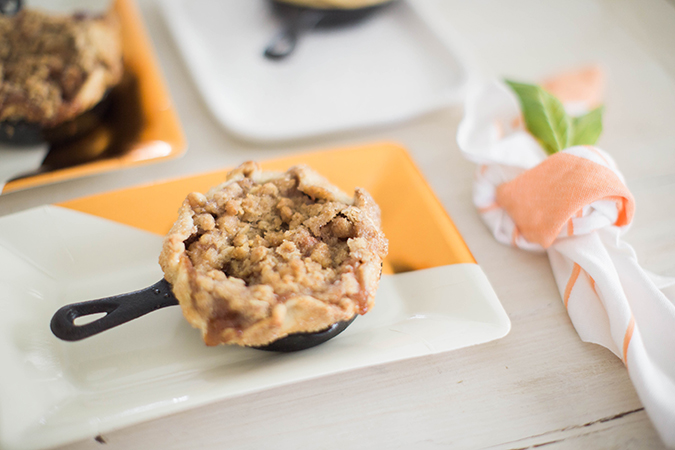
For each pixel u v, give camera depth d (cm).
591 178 41
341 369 36
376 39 60
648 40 62
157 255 42
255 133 50
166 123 49
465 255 41
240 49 58
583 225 41
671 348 38
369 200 39
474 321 39
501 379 39
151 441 36
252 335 35
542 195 42
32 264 40
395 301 41
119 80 50
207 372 37
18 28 48
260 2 62
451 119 54
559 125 47
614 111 54
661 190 48
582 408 38
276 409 37
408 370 39
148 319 39
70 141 47
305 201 40
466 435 37
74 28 49
